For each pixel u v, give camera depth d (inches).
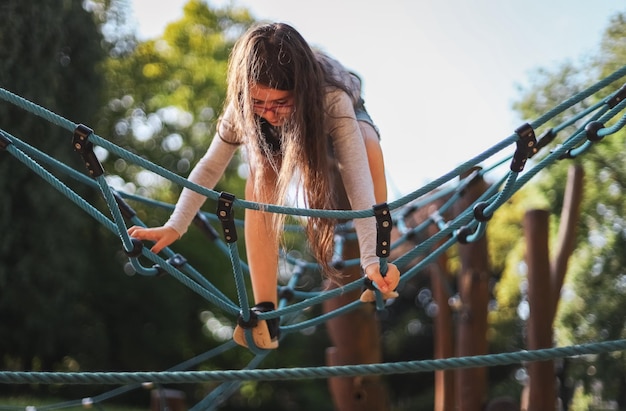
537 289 238.4
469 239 121.6
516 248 484.7
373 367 101.1
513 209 485.4
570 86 378.6
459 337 259.3
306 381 800.3
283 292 159.3
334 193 120.5
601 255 380.5
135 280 696.4
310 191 111.7
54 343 602.5
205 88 740.0
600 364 376.2
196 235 722.2
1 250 517.3
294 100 106.1
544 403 233.6
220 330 769.6
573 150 129.1
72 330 616.7
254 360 205.9
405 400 816.9
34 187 515.2
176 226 113.7
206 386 762.8
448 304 283.0
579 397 382.0
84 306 680.4
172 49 746.2
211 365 775.7
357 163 107.6
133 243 110.1
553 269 251.3
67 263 555.5
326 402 792.3
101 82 524.7
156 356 723.4
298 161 108.3
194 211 115.6
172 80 737.6
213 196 99.8
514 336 544.4
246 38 108.5
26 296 544.7
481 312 257.4
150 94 727.7
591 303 379.9
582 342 380.8
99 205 614.9
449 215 282.8
